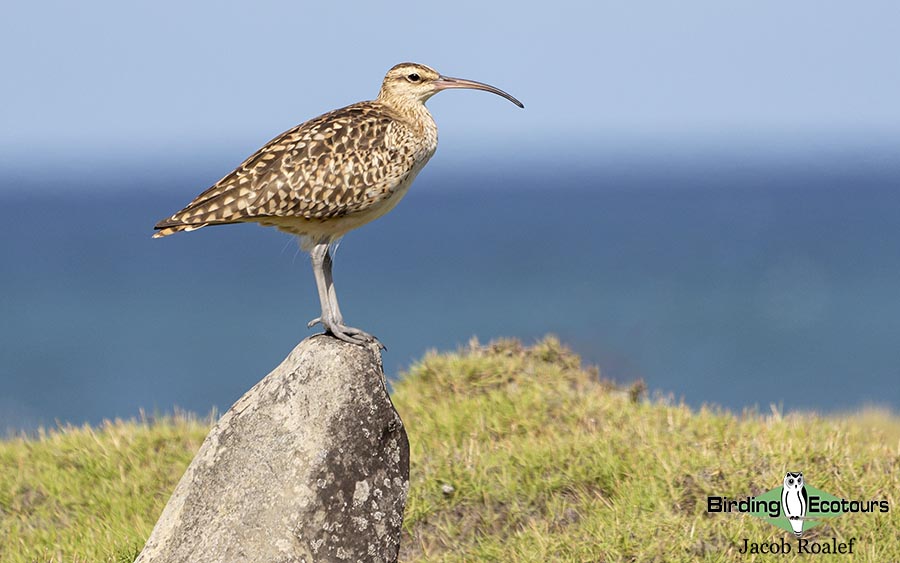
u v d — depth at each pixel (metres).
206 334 60.75
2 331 64.25
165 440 11.64
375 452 6.98
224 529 6.79
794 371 46.50
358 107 8.76
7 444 11.95
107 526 9.49
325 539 6.79
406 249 108.06
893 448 10.38
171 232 7.76
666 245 105.25
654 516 8.90
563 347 13.65
